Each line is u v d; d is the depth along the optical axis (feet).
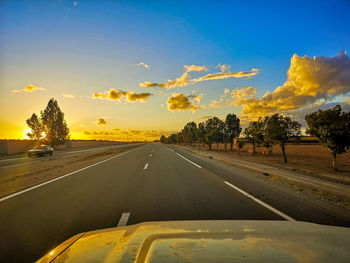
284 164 53.62
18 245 9.11
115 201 16.81
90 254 3.98
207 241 4.01
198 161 52.60
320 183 23.56
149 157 66.13
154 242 4.01
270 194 18.93
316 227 5.14
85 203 16.24
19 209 14.74
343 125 43.09
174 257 3.27
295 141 61.05
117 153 90.48
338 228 5.04
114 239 4.80
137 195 18.83
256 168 37.01
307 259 3.23
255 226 5.26
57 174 32.68
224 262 3.07
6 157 88.28
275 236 4.32
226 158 59.93
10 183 25.66
